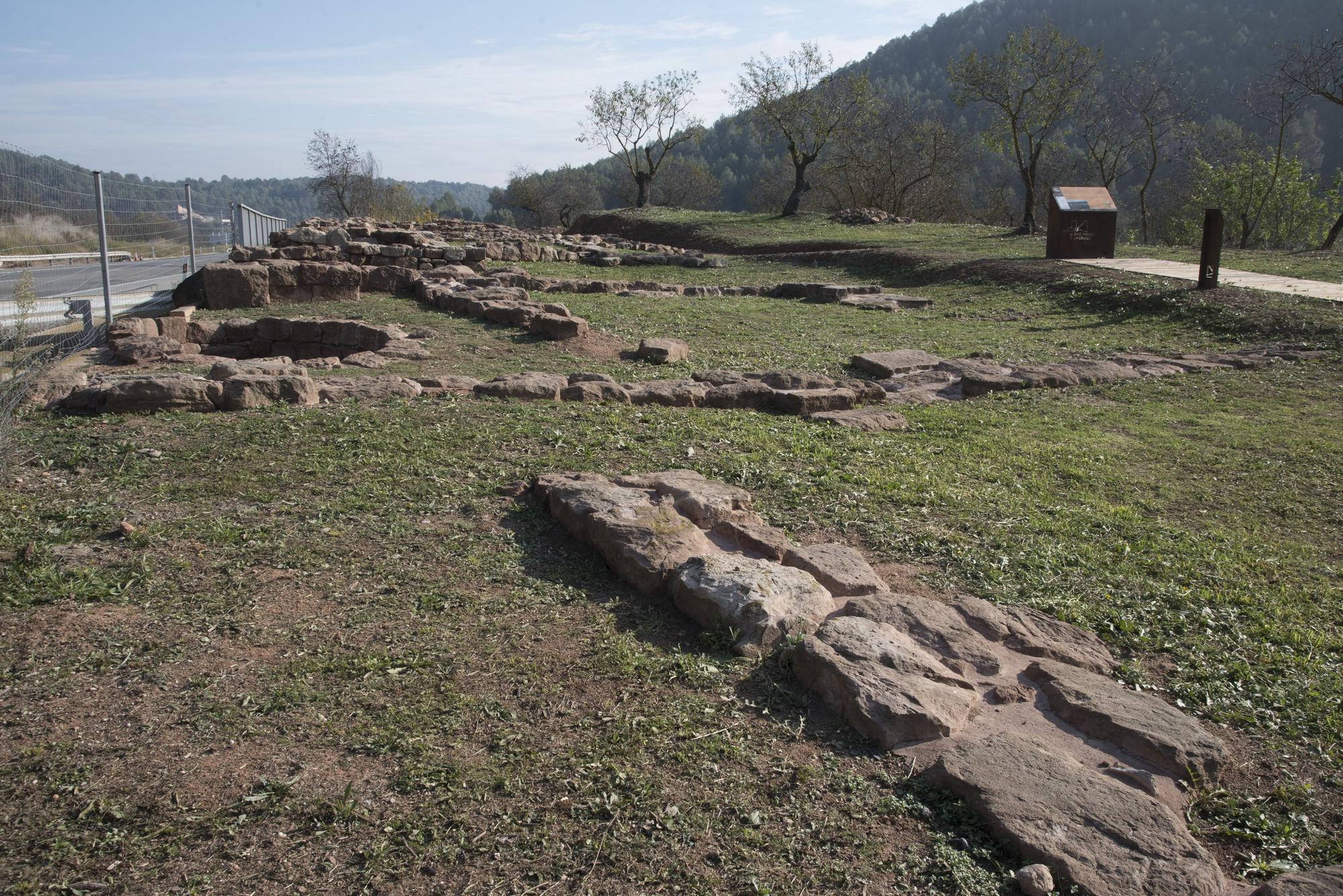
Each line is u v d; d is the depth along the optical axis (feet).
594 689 12.05
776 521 18.40
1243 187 127.34
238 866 8.80
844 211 116.67
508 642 13.16
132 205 64.18
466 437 22.45
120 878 8.62
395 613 13.87
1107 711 11.87
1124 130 135.54
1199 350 42.55
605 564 16.07
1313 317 43.65
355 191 162.81
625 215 126.11
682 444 22.97
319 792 9.80
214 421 23.40
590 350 39.37
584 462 21.07
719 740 11.10
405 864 8.88
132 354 35.94
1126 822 9.66
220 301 51.16
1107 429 28.35
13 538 15.99
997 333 47.39
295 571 15.08
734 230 107.04
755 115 125.90
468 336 41.93
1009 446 25.95
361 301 54.39
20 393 20.53
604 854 9.09
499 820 9.50
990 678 12.82
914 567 16.78
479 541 16.67
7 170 44.42
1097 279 58.85
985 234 95.91
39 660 12.23
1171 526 19.90
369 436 22.17
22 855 8.86
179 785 9.86
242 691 11.64
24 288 20.81
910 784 10.50
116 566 15.06
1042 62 95.45
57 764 10.14
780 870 9.02
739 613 13.60
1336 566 18.20
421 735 10.85
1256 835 10.18
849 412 28.94
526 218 226.79
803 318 51.29
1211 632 15.01
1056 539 18.65
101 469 19.65
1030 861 9.25
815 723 11.66
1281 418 29.68
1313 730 12.26
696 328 46.26
